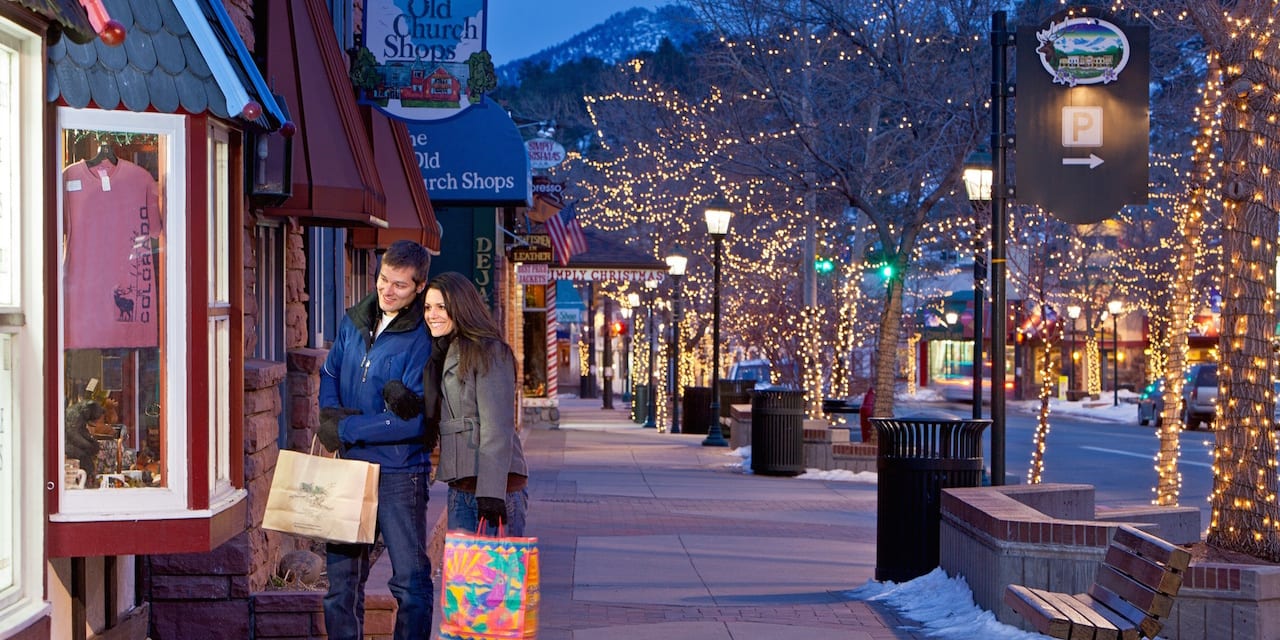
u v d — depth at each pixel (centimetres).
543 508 1659
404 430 644
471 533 656
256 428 766
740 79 2681
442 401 652
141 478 573
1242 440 1101
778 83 2302
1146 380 6850
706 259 4125
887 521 1084
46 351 538
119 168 576
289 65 917
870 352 4978
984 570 928
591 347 6800
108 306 573
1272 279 1101
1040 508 1095
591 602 1005
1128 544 789
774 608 988
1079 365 7081
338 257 1223
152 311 577
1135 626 730
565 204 3253
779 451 2205
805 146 2308
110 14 563
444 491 1275
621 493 1869
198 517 574
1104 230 4603
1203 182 1427
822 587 1092
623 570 1165
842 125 2369
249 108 577
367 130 1195
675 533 1427
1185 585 873
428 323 655
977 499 998
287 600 754
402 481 649
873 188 2464
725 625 918
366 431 641
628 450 2816
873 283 4941
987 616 898
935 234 3075
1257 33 1090
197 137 579
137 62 566
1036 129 1160
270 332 914
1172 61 2094
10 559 522
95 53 559
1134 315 7200
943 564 1052
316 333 1120
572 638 870
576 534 1406
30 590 532
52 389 555
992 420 1200
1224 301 1114
